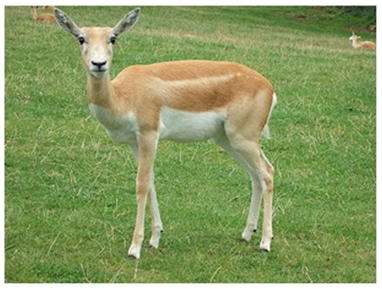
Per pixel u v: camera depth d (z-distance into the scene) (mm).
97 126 14609
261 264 9531
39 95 15992
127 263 9344
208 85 9539
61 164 12648
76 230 10266
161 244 9930
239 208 11438
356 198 12156
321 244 10266
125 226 10484
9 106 15219
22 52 19141
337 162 13648
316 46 25406
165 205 11359
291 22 35969
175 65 9633
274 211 11273
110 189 11875
